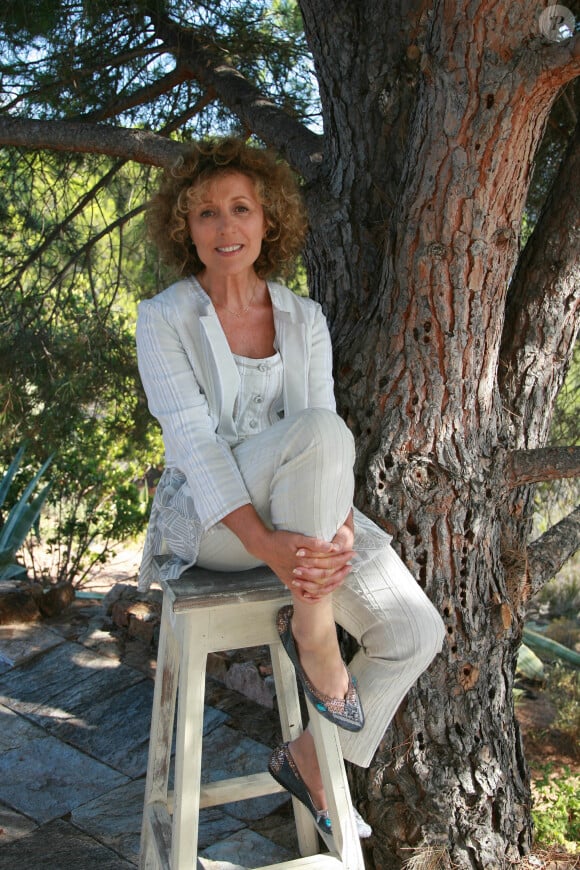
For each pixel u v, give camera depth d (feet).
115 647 11.91
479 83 6.66
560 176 8.86
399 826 7.42
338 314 8.45
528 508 8.66
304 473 5.13
